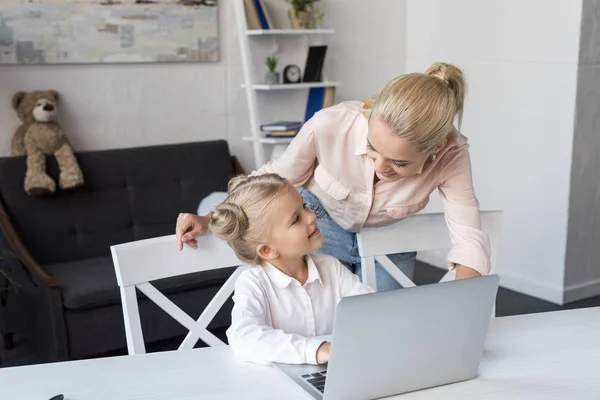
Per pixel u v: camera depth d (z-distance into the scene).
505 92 4.05
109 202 3.44
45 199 3.30
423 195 1.82
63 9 3.48
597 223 3.96
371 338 1.16
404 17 4.63
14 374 1.31
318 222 1.99
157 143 3.86
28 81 3.47
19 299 3.15
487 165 4.22
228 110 4.05
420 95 1.43
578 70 3.66
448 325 1.24
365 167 1.82
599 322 1.62
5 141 3.44
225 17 3.95
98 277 3.03
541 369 1.36
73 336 2.91
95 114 3.67
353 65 4.48
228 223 1.44
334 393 1.17
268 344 1.33
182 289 3.09
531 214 4.00
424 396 1.24
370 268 1.85
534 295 4.02
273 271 1.53
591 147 3.82
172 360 1.38
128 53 3.67
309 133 1.82
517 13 3.93
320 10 4.28
